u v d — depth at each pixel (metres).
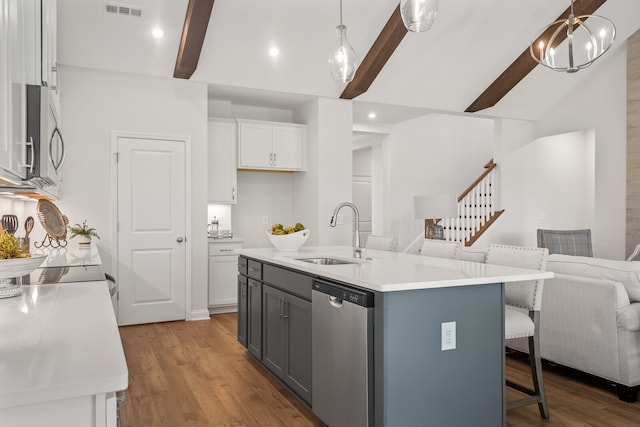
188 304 5.07
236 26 4.64
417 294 2.12
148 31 4.46
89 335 1.16
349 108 5.96
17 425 0.81
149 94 4.89
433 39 5.34
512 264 2.89
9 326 1.25
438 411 2.16
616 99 6.19
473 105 6.56
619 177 6.15
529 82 6.45
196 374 3.41
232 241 5.45
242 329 3.88
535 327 2.68
